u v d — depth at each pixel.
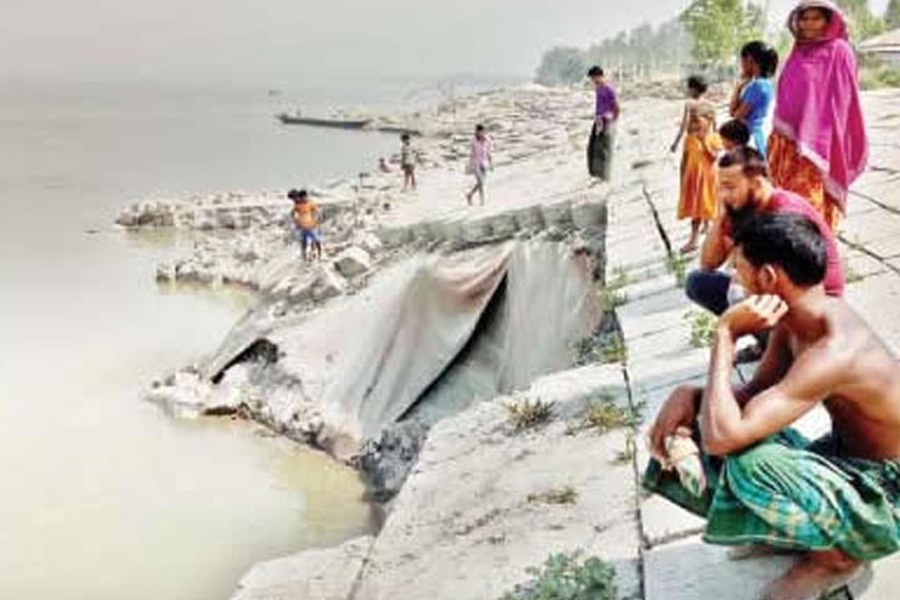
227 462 13.95
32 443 14.62
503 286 15.39
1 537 11.66
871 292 8.19
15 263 29.78
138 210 37.38
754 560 4.71
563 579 5.11
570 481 6.54
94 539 11.60
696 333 8.32
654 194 15.95
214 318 22.69
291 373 15.88
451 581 5.78
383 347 15.63
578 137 33.69
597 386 8.11
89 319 22.52
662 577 4.87
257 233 32.06
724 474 3.81
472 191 21.53
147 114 139.38
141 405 16.30
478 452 7.74
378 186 36.12
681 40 129.62
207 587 10.59
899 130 17.38
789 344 4.06
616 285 10.88
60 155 69.00
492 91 117.94
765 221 3.97
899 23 57.31
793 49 7.68
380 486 13.09
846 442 3.94
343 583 6.43
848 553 3.87
